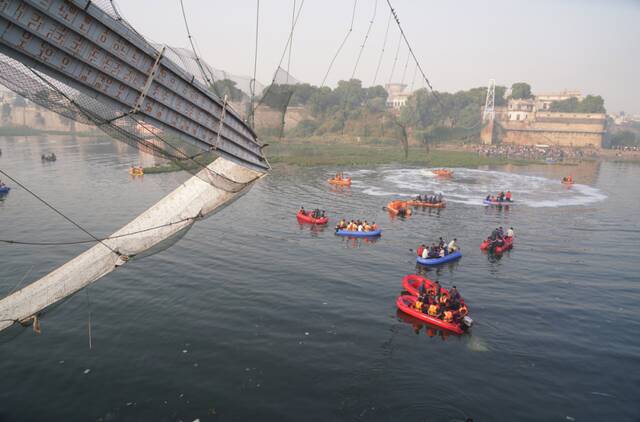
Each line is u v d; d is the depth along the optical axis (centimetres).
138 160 8100
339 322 1989
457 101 15150
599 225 4072
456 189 6078
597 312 2173
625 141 14238
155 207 1432
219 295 2244
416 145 11000
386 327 1958
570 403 1459
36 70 796
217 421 1330
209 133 1118
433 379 1574
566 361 1716
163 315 2003
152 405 1388
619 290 2470
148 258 2797
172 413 1355
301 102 13800
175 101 1006
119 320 1945
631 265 2927
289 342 1797
